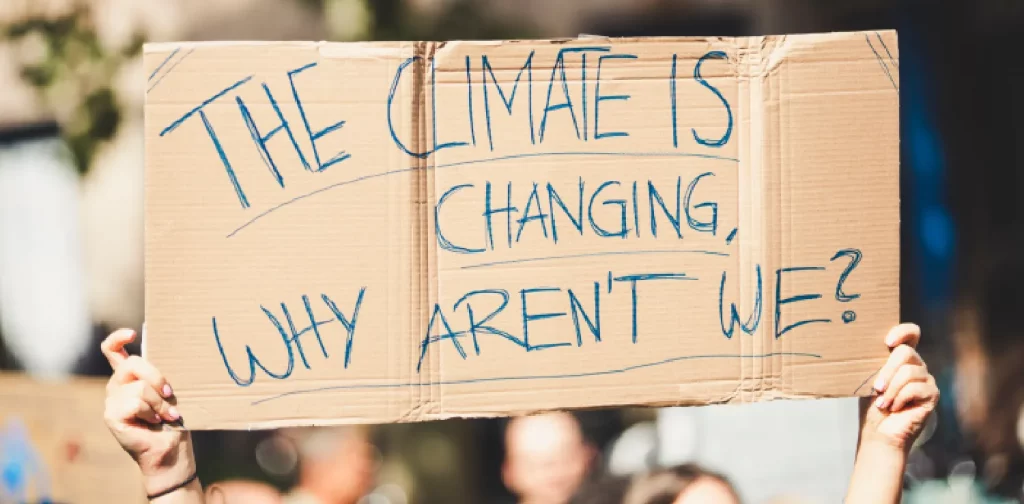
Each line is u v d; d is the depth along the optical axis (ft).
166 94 8.36
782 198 8.91
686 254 8.82
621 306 8.76
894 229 9.03
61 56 18.16
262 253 8.43
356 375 8.51
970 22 24.76
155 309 8.33
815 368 8.94
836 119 8.97
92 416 14.61
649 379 8.78
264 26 19.02
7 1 18.13
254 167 8.42
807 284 8.94
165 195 8.34
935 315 24.66
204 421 8.34
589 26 23.07
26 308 18.95
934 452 21.42
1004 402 21.67
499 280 8.66
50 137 18.60
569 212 8.73
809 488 17.07
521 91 8.67
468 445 18.45
